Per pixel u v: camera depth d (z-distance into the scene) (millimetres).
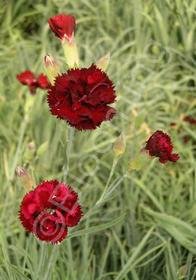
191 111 938
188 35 984
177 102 974
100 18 1083
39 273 548
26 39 1181
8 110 942
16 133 933
